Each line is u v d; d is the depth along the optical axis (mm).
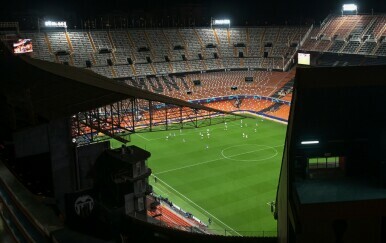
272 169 59188
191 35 119312
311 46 107562
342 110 17500
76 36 106750
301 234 16328
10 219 20078
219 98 104312
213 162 63219
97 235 21266
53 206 23406
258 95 104188
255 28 122625
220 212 46000
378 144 17250
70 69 38656
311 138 17734
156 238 22938
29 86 30234
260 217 44438
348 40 100312
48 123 23922
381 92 17219
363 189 16734
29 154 24094
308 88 16625
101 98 25797
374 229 16250
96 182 25750
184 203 48688
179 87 106562
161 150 70000
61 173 24531
